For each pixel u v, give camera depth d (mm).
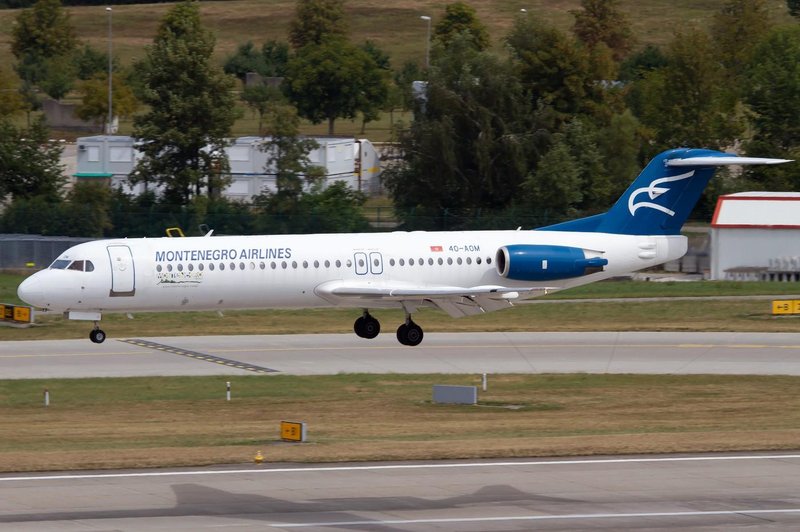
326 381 143375
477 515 74125
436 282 163875
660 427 114062
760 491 80562
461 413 124625
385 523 72188
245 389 138250
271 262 158375
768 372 149750
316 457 90188
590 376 147125
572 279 167750
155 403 130125
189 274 155750
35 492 78875
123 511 74312
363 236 165000
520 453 91875
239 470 85875
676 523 72500
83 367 151875
